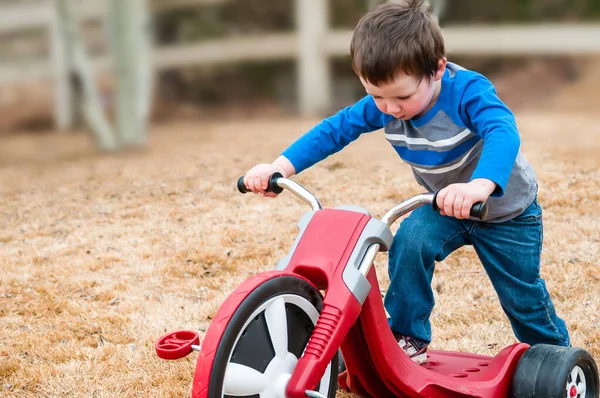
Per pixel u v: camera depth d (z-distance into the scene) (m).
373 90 1.97
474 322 2.96
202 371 1.73
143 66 7.21
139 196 4.96
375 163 5.45
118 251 3.87
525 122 6.90
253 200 4.69
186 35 10.78
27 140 8.47
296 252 1.97
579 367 2.19
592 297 3.11
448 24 10.38
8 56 11.52
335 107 8.95
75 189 5.30
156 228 4.23
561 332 2.36
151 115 9.57
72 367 2.66
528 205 2.21
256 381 1.80
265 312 1.84
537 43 7.83
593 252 3.56
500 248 2.23
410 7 1.97
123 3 7.02
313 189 4.80
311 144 2.24
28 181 5.72
